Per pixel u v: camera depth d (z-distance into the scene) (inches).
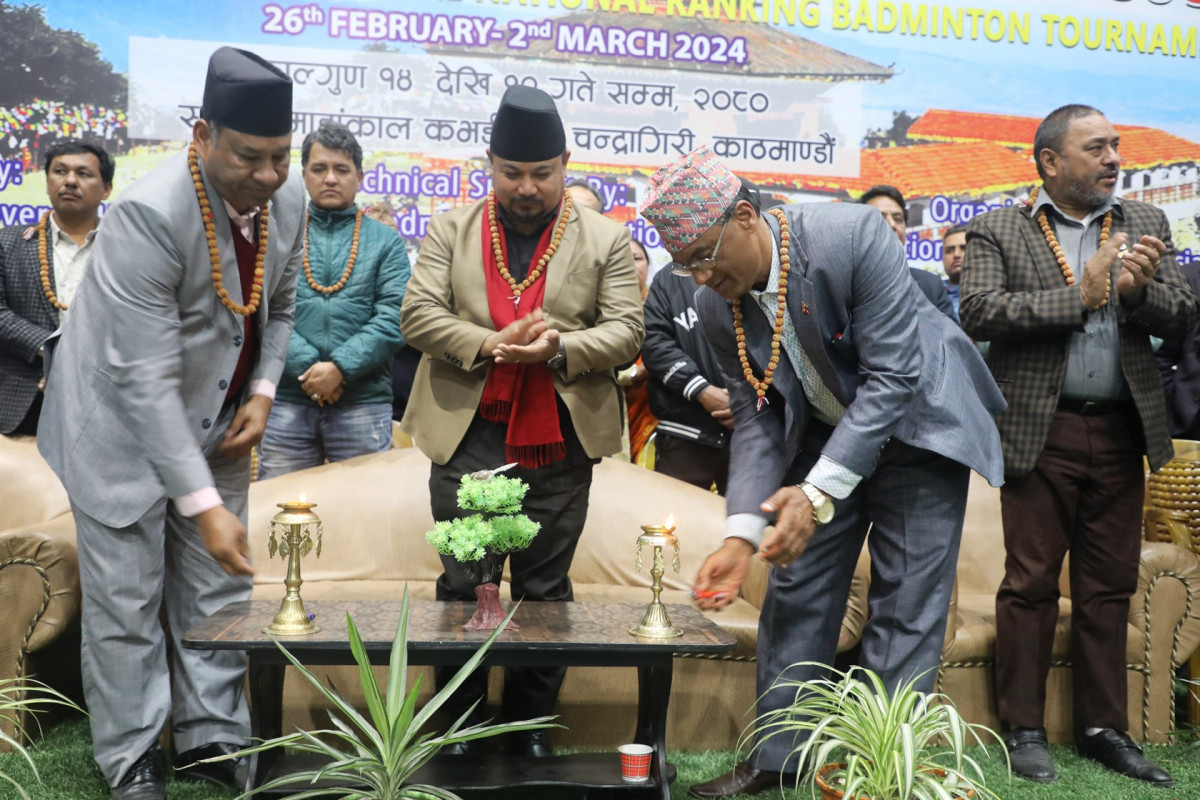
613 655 95.9
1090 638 124.2
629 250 118.9
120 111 202.2
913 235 229.3
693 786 108.1
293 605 97.3
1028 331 117.7
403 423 118.5
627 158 219.5
